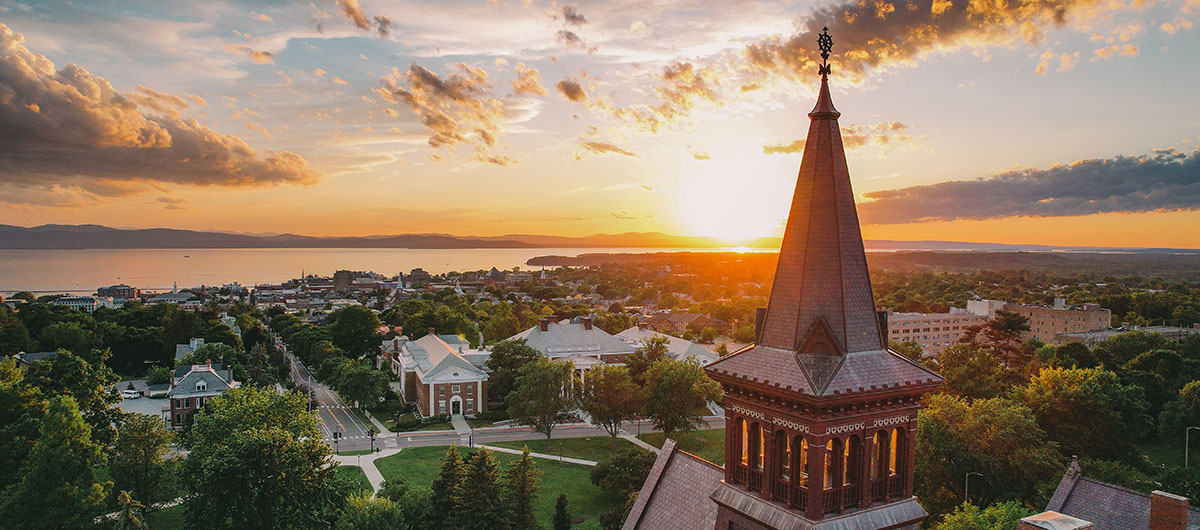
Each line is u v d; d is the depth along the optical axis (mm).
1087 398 90812
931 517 70375
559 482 97375
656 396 113812
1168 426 107812
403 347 175250
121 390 154500
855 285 29938
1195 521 38531
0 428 81375
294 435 80938
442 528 68938
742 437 33188
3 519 66625
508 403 135250
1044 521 30328
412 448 115500
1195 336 152375
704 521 37438
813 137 30875
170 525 79750
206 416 84250
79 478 68938
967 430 72562
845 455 30531
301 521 67375
